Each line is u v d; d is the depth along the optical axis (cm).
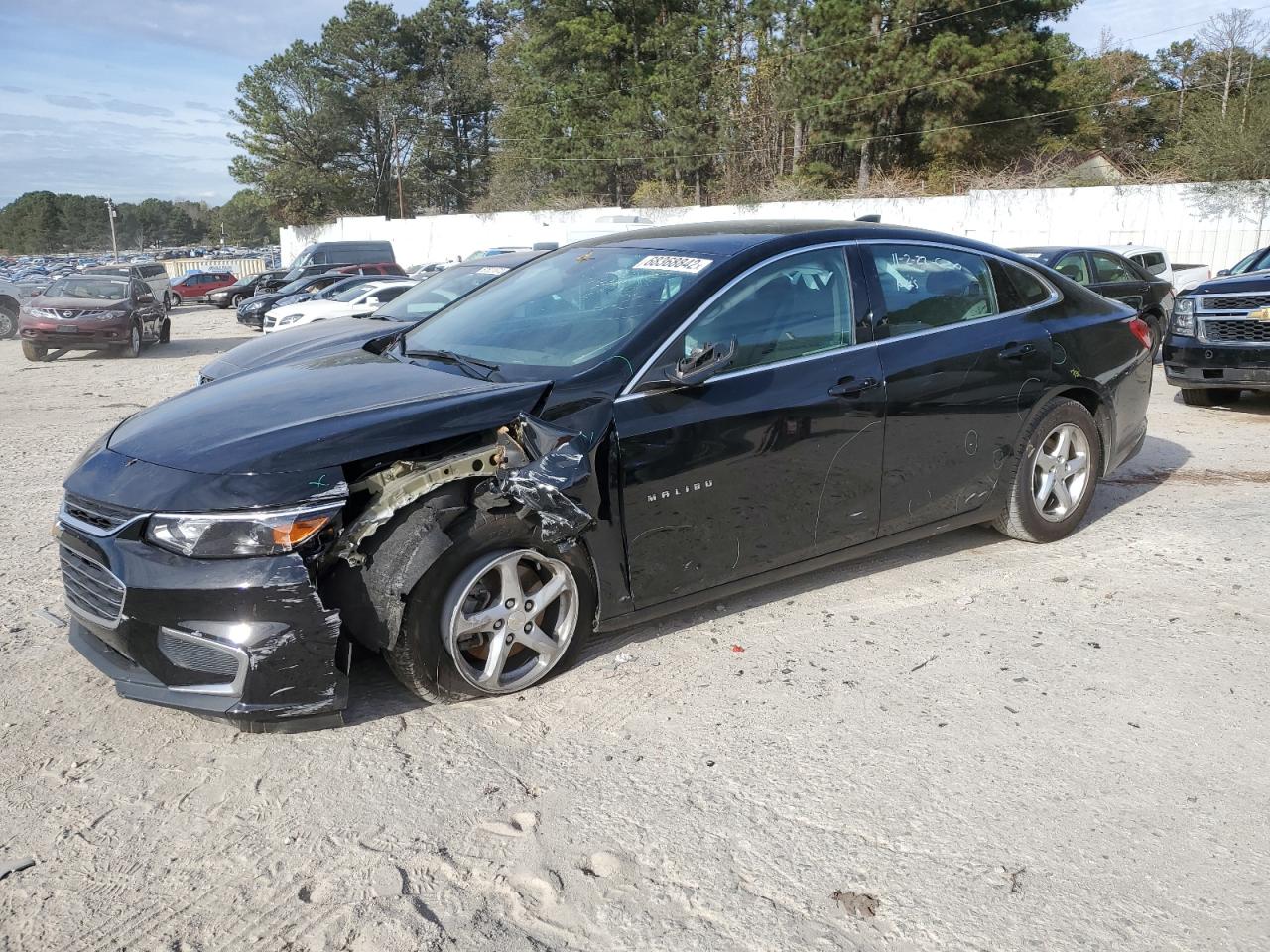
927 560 498
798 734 334
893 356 432
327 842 280
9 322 2203
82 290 1773
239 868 270
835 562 435
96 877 267
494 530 335
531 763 319
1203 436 790
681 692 364
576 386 359
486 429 343
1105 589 457
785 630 418
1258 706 348
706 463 378
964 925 242
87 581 332
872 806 292
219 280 4119
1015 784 302
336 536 321
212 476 312
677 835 280
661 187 4178
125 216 15725
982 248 491
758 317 401
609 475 357
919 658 389
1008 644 401
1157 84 4844
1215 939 236
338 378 391
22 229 15750
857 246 441
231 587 303
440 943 240
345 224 5141
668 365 373
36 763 325
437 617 333
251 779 312
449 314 475
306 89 6016
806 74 3400
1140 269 1277
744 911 248
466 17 6469
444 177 6556
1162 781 302
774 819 286
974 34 3303
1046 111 3594
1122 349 534
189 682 313
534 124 4969
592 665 386
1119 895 252
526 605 353
